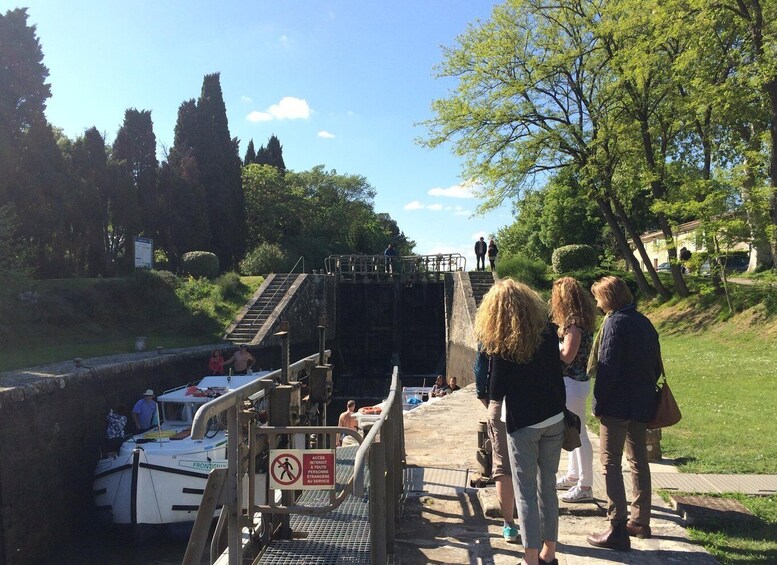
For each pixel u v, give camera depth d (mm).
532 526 3355
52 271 27203
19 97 26734
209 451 11406
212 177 43000
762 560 3793
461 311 24656
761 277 20516
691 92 21125
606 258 30453
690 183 20891
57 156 27766
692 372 13656
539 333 3381
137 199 35531
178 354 18266
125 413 14711
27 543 10305
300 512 3346
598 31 21328
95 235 30500
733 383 11906
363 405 24859
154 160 37750
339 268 30562
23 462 10414
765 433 7477
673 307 23812
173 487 11078
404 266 30938
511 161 24781
